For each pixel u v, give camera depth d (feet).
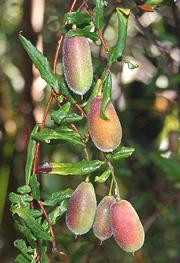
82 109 0.81
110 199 0.76
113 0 0.95
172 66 1.38
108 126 0.73
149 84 1.52
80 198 0.75
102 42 0.78
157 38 1.43
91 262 1.31
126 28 0.78
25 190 0.81
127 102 1.61
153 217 1.40
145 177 1.56
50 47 1.52
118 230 0.74
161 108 1.55
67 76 0.76
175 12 1.36
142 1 0.87
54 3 1.54
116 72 1.52
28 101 1.51
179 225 1.66
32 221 0.80
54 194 0.82
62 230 1.45
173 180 1.41
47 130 0.80
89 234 1.24
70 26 0.78
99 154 0.99
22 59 1.50
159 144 1.53
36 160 0.81
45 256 0.81
